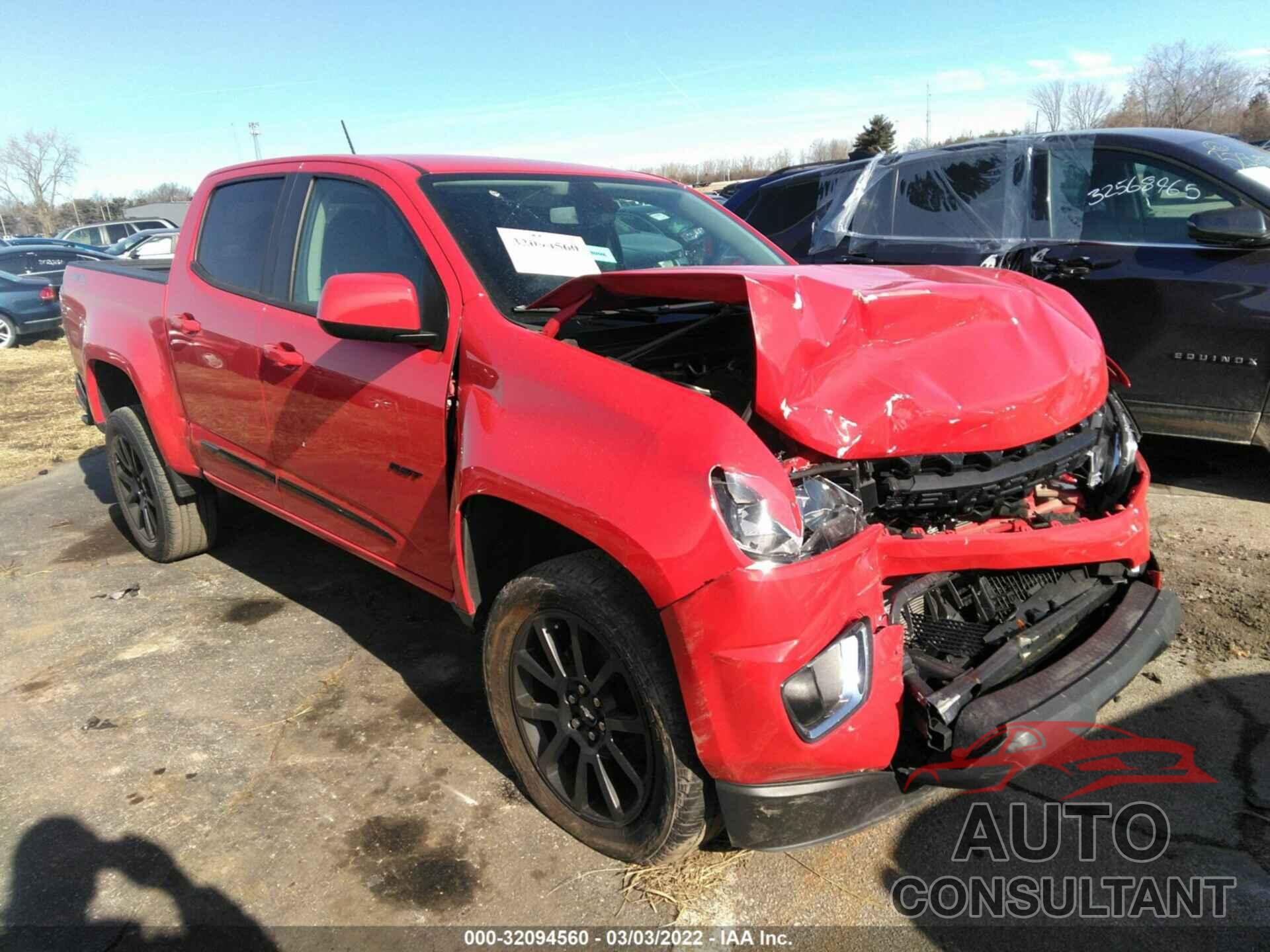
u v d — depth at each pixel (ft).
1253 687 9.66
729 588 6.05
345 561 14.61
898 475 7.08
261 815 8.32
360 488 9.62
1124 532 7.82
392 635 11.92
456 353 8.41
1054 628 7.39
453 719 9.87
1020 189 16.49
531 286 8.89
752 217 20.76
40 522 17.40
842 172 19.15
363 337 8.30
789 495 6.29
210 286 11.90
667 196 12.16
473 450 7.64
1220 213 13.82
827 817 6.41
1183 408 14.64
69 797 8.66
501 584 8.54
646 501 6.40
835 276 8.14
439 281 8.82
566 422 7.08
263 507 11.74
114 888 7.45
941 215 17.31
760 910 7.10
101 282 14.69
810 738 6.20
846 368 7.27
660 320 9.14
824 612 6.21
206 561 14.75
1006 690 6.72
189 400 12.36
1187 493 15.20
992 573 7.66
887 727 6.50
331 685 10.66
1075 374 8.02
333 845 7.91
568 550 8.21
